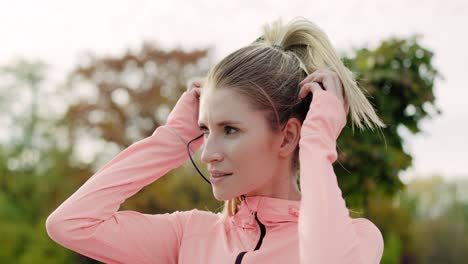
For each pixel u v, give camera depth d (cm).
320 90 176
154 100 2411
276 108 176
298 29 193
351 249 155
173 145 202
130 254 191
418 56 448
